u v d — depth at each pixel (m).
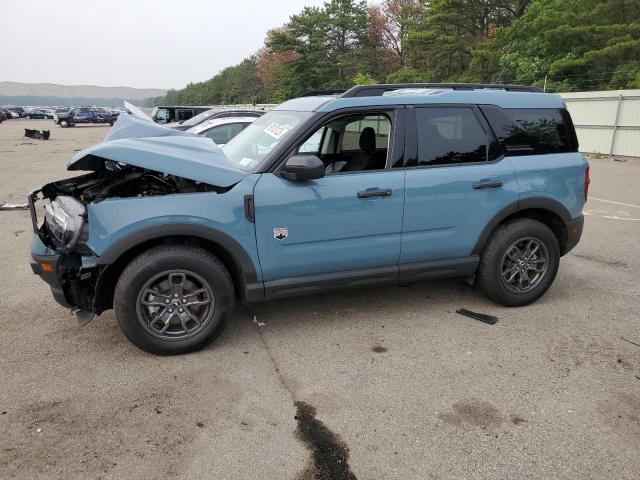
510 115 4.35
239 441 2.76
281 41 47.34
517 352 3.74
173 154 3.56
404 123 4.01
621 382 3.34
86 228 3.55
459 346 3.84
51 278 3.56
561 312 4.47
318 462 2.60
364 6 47.84
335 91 4.90
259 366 3.55
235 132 11.02
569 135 4.55
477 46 32.03
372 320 4.30
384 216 3.93
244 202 3.57
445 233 4.16
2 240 6.95
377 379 3.38
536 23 25.64
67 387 3.27
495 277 4.37
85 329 4.13
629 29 23.28
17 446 2.71
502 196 4.24
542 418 2.96
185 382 3.34
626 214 8.59
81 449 2.69
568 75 25.41
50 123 56.28
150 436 2.80
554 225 4.64
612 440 2.76
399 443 2.75
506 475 2.51
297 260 3.79
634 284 5.18
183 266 3.51
